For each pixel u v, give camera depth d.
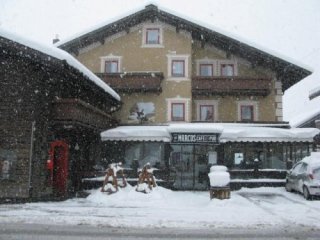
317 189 17.62
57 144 19.42
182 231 10.19
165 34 28.20
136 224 11.16
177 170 24.14
